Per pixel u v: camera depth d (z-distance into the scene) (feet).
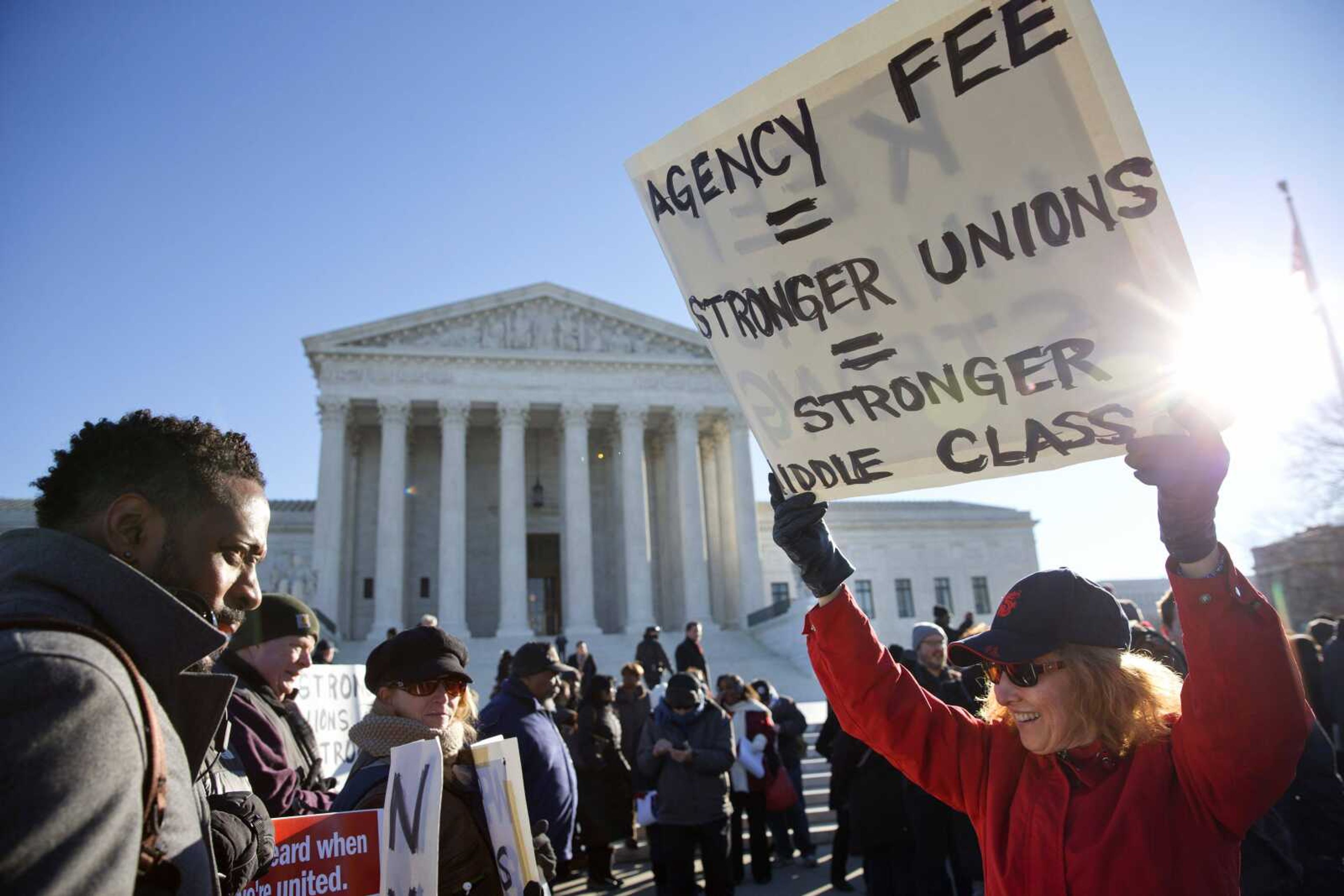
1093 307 8.61
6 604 6.48
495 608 173.88
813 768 62.13
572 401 166.71
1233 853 8.97
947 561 221.87
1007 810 10.09
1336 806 18.98
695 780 30.14
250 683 17.75
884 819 28.37
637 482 164.96
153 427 7.81
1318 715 34.17
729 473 183.62
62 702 5.58
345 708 30.37
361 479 173.06
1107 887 8.75
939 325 9.41
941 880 26.58
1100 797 9.22
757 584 166.30
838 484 10.27
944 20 8.82
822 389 10.16
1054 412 8.89
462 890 11.83
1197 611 8.15
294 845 10.18
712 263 10.62
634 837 47.73
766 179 10.00
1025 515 228.22
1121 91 8.29
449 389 163.02
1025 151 8.69
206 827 7.34
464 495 158.61
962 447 9.45
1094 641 9.53
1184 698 8.69
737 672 137.90
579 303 173.78
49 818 5.24
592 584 157.89
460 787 12.52
